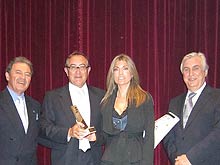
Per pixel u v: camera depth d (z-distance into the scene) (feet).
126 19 12.95
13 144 9.28
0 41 12.96
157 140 9.50
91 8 12.96
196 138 9.33
